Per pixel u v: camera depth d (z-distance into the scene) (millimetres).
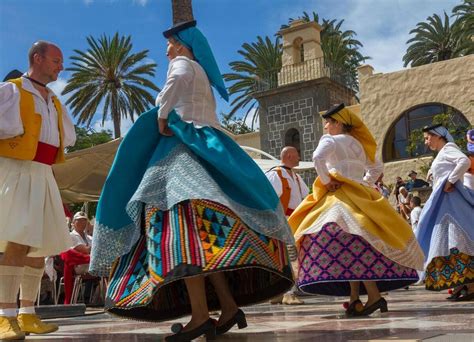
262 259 2629
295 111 25188
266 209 2727
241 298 3139
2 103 3236
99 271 2820
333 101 25156
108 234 2811
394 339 2512
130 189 2891
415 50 34938
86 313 6742
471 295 5262
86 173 10211
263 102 26031
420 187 15258
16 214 3201
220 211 2650
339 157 4348
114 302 2695
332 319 3895
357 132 4559
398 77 21016
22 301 3393
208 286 3131
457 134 18938
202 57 3150
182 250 2537
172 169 2771
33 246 3182
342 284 4633
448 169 5266
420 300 5664
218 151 2797
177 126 2861
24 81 3395
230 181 2754
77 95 33438
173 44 3207
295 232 4320
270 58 31656
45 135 3410
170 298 3049
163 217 2701
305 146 24766
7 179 3250
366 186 4281
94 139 37719
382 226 4039
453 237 5094
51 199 3406
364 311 4086
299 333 2994
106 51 33375
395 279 4074
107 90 33781
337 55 31859
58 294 8516
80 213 8594
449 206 5203
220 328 2938
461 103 19812
